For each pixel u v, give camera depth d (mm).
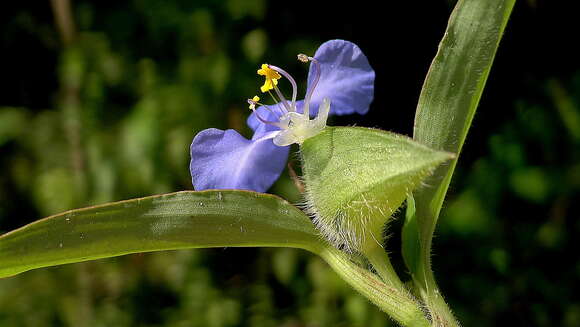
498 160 575
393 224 524
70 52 605
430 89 234
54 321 608
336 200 229
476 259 578
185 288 602
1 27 676
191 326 594
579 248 572
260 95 563
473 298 576
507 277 576
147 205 234
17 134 639
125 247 234
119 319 601
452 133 233
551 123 570
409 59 595
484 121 588
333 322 576
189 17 583
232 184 240
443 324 233
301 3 585
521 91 584
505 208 577
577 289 571
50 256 233
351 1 591
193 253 602
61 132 636
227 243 236
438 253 582
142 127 560
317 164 230
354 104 247
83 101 604
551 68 582
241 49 572
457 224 576
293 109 243
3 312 606
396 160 221
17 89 687
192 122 562
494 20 232
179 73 578
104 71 599
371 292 234
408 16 595
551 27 583
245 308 600
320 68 246
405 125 590
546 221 574
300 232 237
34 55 683
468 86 233
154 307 608
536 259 576
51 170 621
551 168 567
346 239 235
